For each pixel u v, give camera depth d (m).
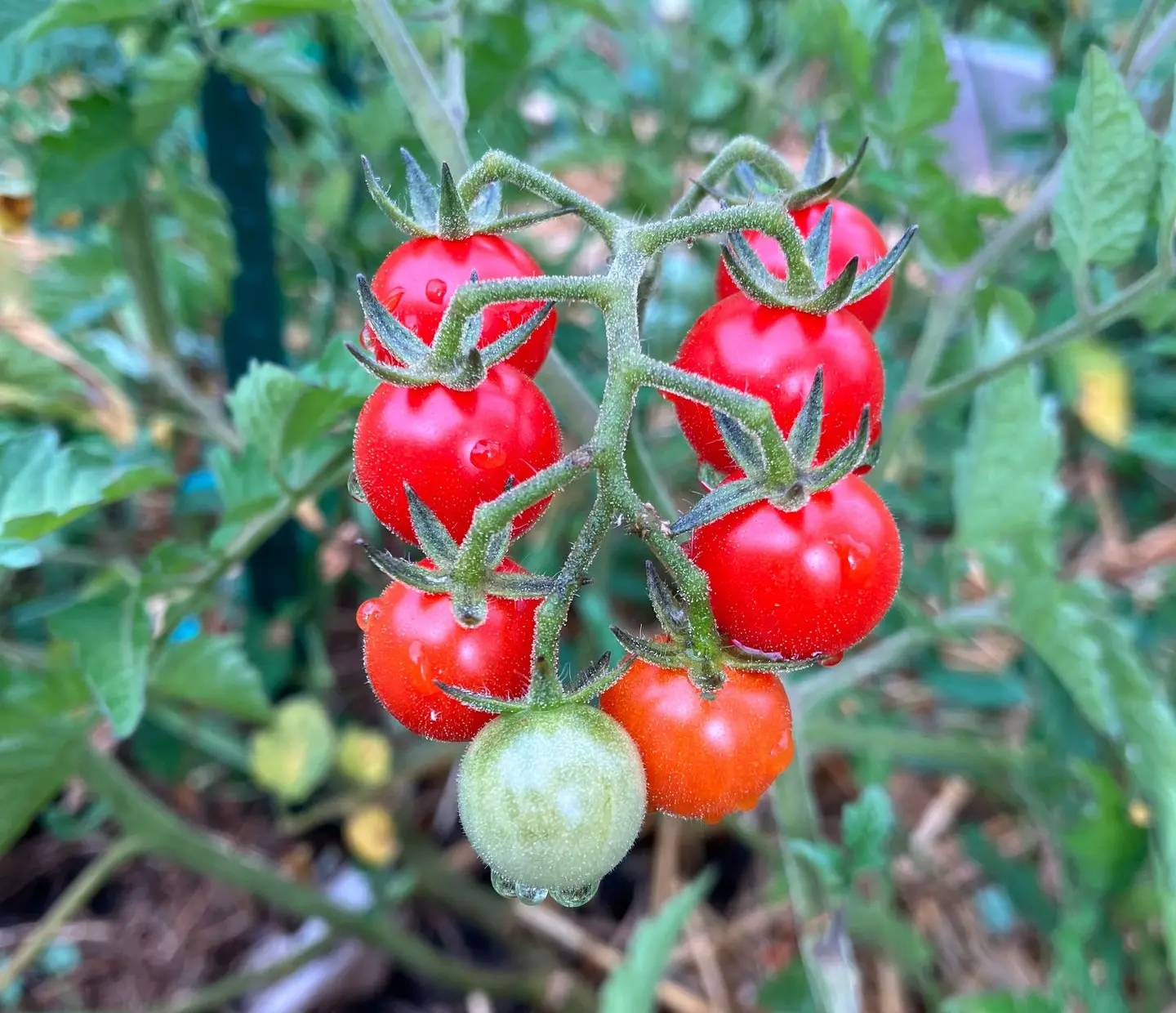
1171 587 0.28
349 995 0.28
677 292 0.30
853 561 0.10
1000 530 0.21
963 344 0.27
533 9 0.30
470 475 0.11
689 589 0.10
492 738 0.10
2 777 0.18
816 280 0.11
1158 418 0.34
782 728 0.11
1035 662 0.24
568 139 0.27
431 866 0.28
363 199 0.25
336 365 0.15
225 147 0.20
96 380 0.23
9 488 0.15
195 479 0.26
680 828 0.31
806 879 0.19
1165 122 0.24
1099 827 0.20
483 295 0.10
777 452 0.10
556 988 0.27
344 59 0.24
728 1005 0.28
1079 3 0.28
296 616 0.26
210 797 0.31
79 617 0.15
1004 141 0.31
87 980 0.28
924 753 0.24
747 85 0.28
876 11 0.18
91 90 0.19
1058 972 0.20
